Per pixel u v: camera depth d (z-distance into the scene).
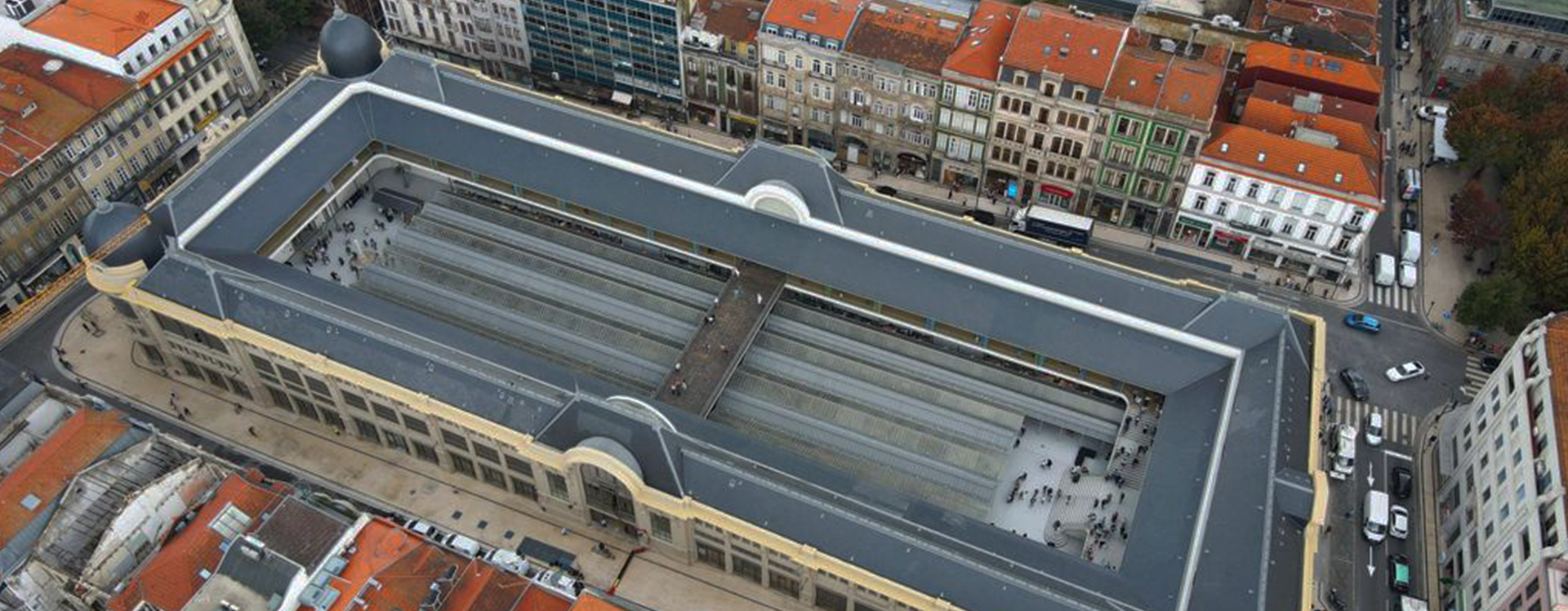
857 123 163.75
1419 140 171.62
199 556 97.56
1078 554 113.38
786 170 132.38
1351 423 134.25
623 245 144.50
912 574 99.44
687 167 137.50
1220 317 117.44
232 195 134.00
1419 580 119.69
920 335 131.62
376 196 152.12
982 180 162.88
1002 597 97.38
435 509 121.62
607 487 109.25
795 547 101.94
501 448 114.50
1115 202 156.25
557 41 172.50
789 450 119.50
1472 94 161.38
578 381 119.06
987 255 125.81
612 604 95.50
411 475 125.00
